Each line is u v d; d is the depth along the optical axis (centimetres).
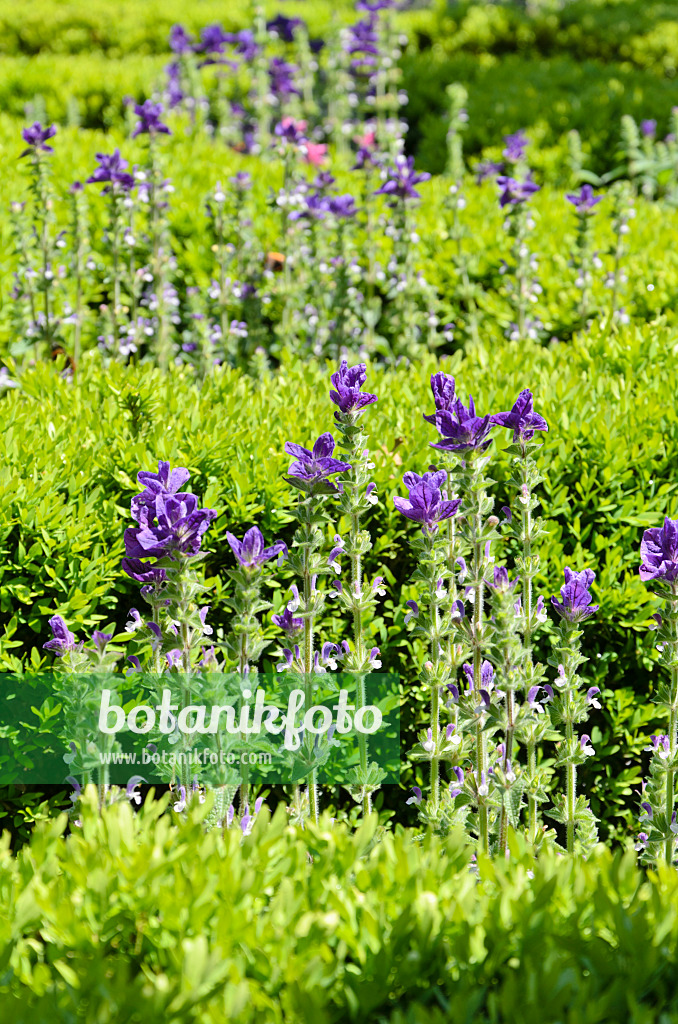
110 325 632
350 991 211
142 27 1694
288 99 1196
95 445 434
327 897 232
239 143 1144
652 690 425
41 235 621
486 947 221
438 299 720
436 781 328
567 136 1062
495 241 734
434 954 222
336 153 1120
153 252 641
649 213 805
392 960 218
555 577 417
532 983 201
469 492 298
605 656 420
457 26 1675
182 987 206
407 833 260
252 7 1258
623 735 425
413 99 1373
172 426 444
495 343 593
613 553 416
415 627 335
